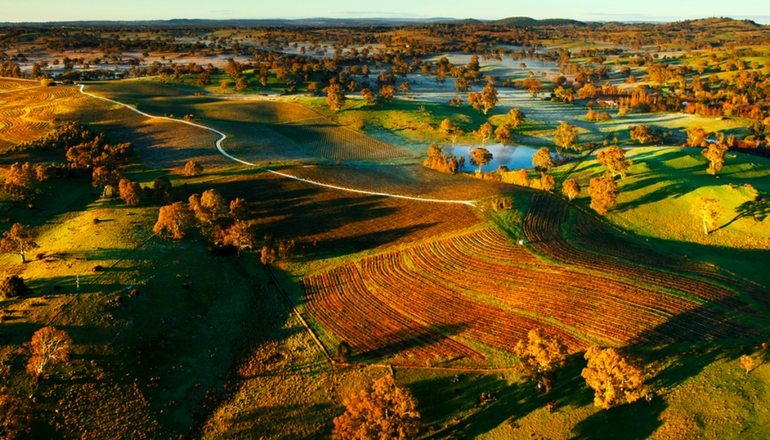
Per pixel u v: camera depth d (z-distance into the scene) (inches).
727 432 1953.7
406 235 3673.7
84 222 3567.9
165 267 2972.4
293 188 4537.4
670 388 2169.0
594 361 2078.0
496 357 2418.8
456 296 2920.8
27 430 1851.6
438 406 2170.3
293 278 3171.8
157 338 2436.0
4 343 2231.8
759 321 2600.9
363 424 1851.6
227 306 2829.7
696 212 3996.1
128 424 2009.1
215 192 3742.6
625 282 2960.1
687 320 2605.8
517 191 4515.3
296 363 2448.3
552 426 2046.0
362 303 2903.5
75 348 2249.0
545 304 2783.0
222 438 2032.5
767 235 3703.3
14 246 2886.3
